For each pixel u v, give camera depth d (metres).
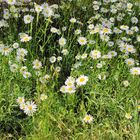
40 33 0.76
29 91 0.64
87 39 0.74
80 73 0.66
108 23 0.76
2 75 0.65
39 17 0.75
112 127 0.61
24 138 0.59
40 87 0.62
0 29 0.75
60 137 0.59
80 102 0.65
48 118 0.59
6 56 0.67
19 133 0.60
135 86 0.66
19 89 0.63
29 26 0.77
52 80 0.65
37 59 0.68
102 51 0.70
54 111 0.61
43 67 0.69
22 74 0.64
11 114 0.62
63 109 0.62
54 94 0.63
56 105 0.62
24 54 0.66
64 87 0.62
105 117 0.63
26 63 0.67
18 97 0.61
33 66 0.65
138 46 0.74
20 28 0.76
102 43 0.72
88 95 0.65
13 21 0.77
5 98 0.62
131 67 0.68
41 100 0.61
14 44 0.67
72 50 0.73
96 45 0.69
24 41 0.70
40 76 0.65
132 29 0.76
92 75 0.66
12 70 0.64
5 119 0.60
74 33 0.75
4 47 0.66
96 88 0.65
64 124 0.60
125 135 0.60
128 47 0.70
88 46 0.68
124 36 0.77
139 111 0.64
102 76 0.65
